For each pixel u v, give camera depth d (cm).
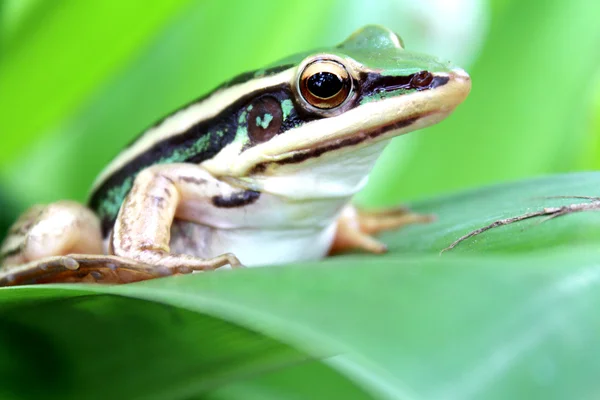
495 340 9
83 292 13
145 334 14
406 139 21
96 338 14
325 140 16
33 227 17
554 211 14
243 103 16
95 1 17
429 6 25
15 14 18
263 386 17
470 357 9
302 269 11
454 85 16
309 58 16
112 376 15
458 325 10
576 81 19
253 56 20
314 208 17
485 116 20
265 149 16
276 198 17
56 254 17
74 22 18
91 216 17
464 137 20
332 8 22
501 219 15
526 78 19
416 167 20
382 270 11
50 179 21
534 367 9
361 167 16
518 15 19
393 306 10
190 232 17
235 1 20
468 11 25
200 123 17
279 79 16
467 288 10
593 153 20
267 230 17
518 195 16
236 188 17
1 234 20
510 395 9
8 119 19
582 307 10
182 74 20
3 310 14
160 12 18
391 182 21
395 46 17
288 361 14
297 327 9
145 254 16
